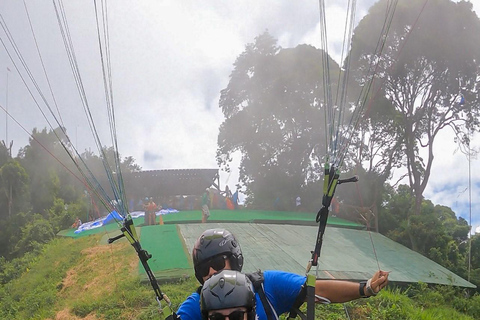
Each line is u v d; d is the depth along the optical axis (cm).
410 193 3444
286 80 3812
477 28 3056
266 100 3912
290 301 331
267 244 2075
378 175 3231
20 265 2483
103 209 3850
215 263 323
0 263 2769
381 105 3039
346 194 3250
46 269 2059
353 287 333
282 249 2003
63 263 2042
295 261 1855
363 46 3022
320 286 338
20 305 1736
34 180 4412
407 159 3309
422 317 1416
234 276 281
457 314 1598
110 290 1578
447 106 3275
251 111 3972
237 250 331
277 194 3856
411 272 1919
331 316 1349
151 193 4328
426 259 2161
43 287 1842
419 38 3042
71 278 1856
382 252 2186
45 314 1565
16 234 3656
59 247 2445
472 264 2891
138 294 1483
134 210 3803
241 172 4150
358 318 1368
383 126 3178
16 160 4266
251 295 276
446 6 3011
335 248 2133
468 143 3144
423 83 3228
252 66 3959
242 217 2758
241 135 4031
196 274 332
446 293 1770
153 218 2533
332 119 364
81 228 3159
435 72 3186
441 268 2039
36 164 4506
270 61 3900
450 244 2841
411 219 2958
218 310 272
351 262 1930
